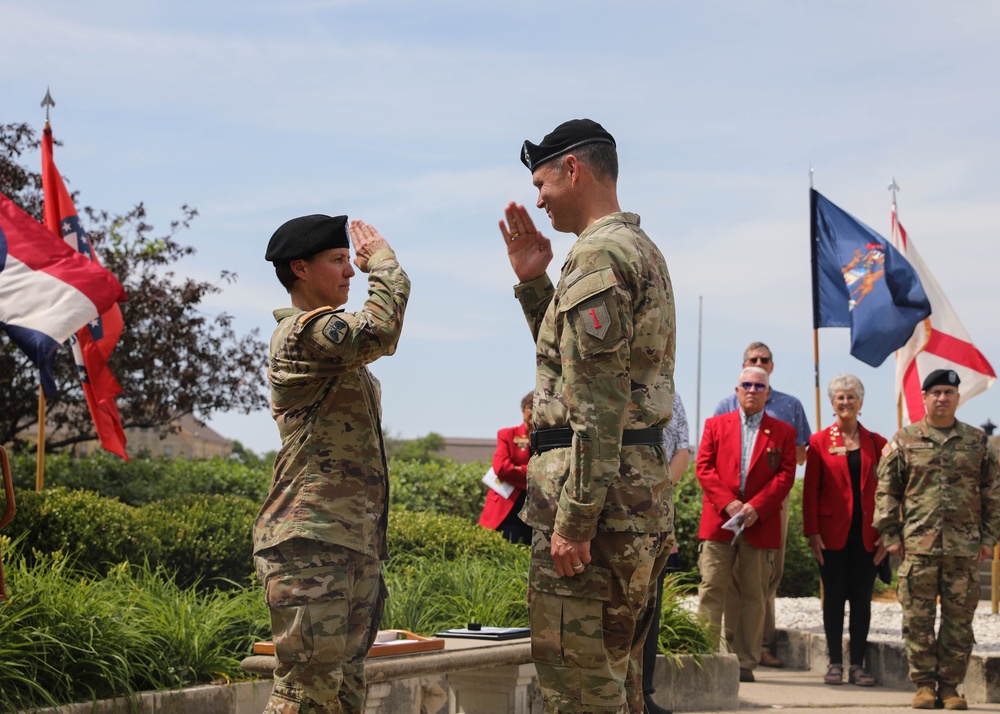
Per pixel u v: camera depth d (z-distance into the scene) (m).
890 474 8.12
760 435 8.52
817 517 8.88
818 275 11.37
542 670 3.78
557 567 3.65
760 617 8.63
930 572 7.84
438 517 10.71
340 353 3.92
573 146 3.99
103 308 9.05
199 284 15.24
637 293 3.71
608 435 3.53
